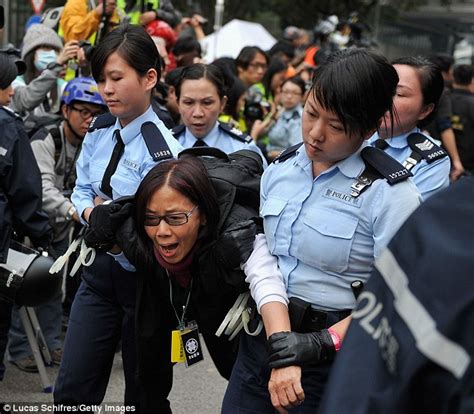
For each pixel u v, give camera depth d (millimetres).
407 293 1230
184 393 4820
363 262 2486
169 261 2770
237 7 22094
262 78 8125
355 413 1218
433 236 1258
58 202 4711
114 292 3340
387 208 2426
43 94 5391
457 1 25203
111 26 6105
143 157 3320
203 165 2758
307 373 2518
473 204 1293
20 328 4961
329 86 2373
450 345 1167
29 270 3750
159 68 3379
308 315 2523
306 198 2543
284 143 7141
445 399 1161
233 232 2627
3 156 3744
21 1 9758
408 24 21656
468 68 8414
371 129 2457
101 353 3404
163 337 3131
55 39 6012
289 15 22656
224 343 3283
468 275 1210
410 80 3578
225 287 2740
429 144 3580
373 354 1242
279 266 2607
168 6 7812
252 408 2744
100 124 3475
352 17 10836
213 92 4289
